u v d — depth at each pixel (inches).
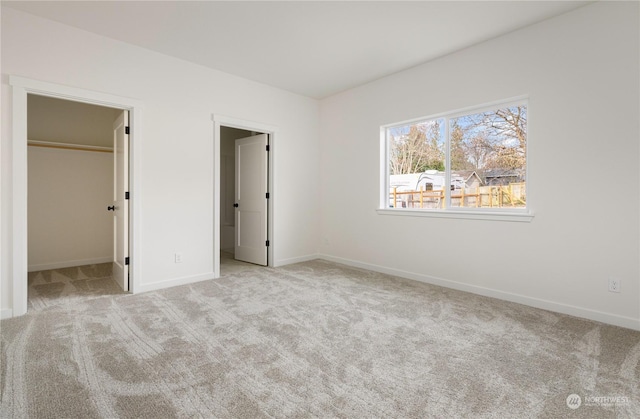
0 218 100.8
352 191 182.2
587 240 102.9
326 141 197.6
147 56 130.9
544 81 110.5
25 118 104.4
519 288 118.1
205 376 69.1
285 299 121.0
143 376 68.8
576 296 105.3
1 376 68.1
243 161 195.8
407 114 153.0
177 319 100.8
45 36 107.8
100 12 104.5
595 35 99.8
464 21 110.7
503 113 125.5
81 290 131.6
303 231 195.0
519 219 117.1
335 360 76.3
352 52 134.5
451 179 141.9
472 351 81.0
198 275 147.5
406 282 146.6
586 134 102.3
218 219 154.3
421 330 93.4
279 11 104.7
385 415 57.1
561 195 107.7
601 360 76.3
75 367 72.0
